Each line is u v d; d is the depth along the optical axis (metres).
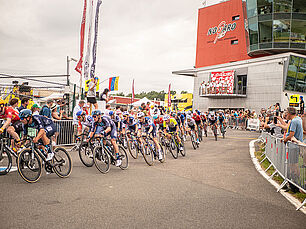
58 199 4.04
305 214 3.75
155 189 4.81
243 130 22.69
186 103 46.62
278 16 29.20
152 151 7.55
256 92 33.22
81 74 12.80
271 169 6.87
